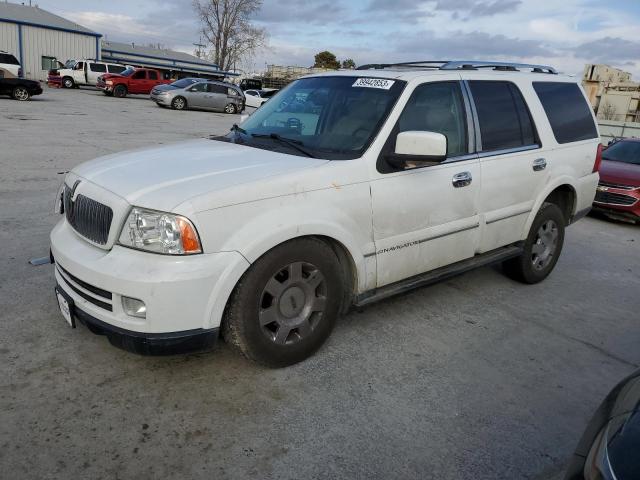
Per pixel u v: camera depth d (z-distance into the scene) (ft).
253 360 10.33
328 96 13.16
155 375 10.42
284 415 9.53
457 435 9.39
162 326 8.93
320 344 11.28
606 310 15.81
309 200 10.21
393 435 9.24
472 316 14.47
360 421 9.53
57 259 10.24
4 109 59.82
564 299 16.42
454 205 13.05
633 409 5.83
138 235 9.00
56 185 25.71
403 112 12.05
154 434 8.79
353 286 11.53
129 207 9.14
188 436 8.81
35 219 19.89
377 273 11.72
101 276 8.99
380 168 11.40
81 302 9.65
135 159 11.08
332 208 10.52
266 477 8.07
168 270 8.79
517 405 10.46
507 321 14.34
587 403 10.75
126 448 8.43
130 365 10.68
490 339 13.19
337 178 10.67
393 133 11.73
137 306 8.99
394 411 9.90
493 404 10.41
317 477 8.16
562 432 9.72
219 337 10.62
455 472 8.49
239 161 10.74
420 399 10.36
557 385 11.34
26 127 46.09
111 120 59.31
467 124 13.61
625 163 31.32
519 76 15.76
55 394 9.61
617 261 21.48
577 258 21.44
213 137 13.92
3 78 72.64
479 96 14.12
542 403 10.61
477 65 15.28
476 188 13.55
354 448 8.84
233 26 215.92
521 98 15.43
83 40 149.07
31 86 74.95
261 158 11.01
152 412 9.33
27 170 28.60
